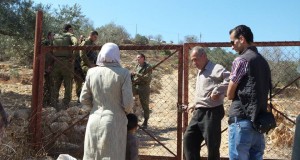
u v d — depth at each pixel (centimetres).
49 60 905
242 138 430
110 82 452
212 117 511
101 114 451
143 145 815
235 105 438
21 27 1334
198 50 517
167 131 992
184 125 605
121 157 451
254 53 436
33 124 656
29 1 1374
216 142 513
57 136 658
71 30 955
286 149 769
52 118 738
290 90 1584
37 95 662
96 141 447
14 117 682
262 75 430
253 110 423
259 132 429
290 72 973
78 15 1580
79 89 980
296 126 323
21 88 1574
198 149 541
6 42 1557
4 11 1298
